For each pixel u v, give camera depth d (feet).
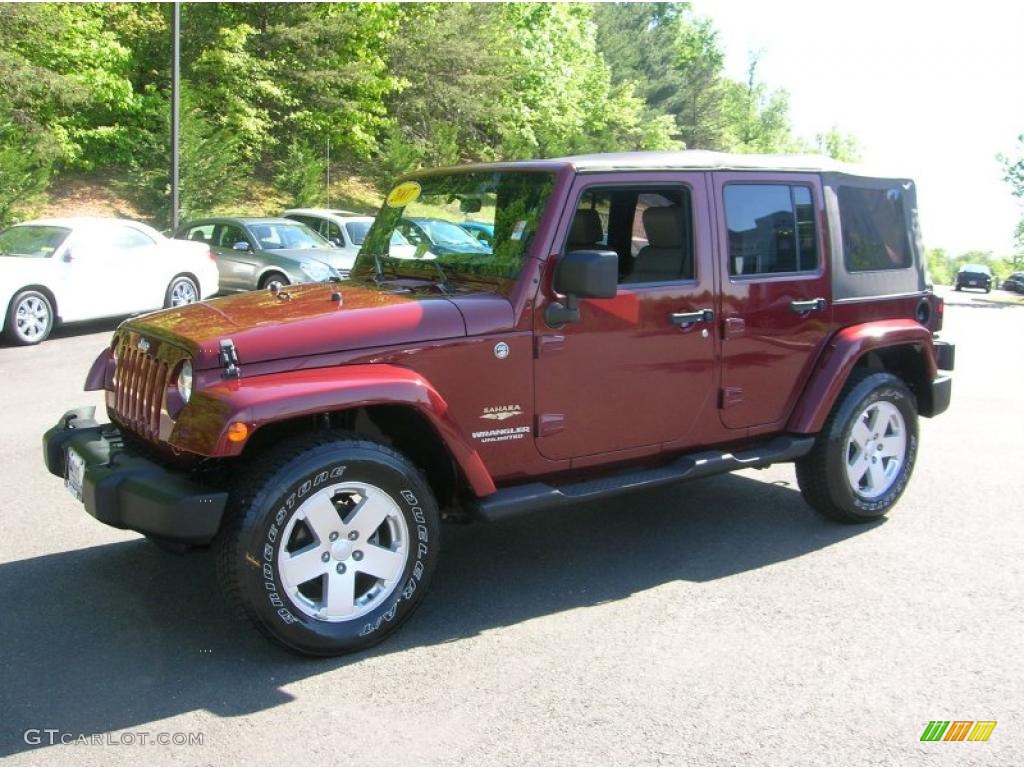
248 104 87.97
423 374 12.72
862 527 17.69
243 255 48.01
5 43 68.33
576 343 13.85
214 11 84.89
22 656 12.22
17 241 40.47
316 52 91.61
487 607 14.02
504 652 12.56
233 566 11.34
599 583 14.94
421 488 12.49
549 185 13.70
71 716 10.81
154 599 14.02
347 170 104.58
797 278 16.16
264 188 91.97
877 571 15.47
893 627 13.37
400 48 100.48
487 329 13.14
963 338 53.72
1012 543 16.78
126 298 41.86
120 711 10.94
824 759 10.16
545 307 13.53
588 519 18.12
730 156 15.81
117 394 14.02
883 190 17.84
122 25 81.97
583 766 10.00
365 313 12.66
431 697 11.35
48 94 70.69
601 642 12.87
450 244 14.83
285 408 11.28
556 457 14.05
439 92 105.91
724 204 15.26
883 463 17.83
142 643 12.63
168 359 12.32
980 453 23.20
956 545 16.69
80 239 40.45
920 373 18.49
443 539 17.03
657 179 14.51
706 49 200.13
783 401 16.33
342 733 10.56
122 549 16.02
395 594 12.53
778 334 15.99
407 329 12.66
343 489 11.93
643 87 163.84
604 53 157.89
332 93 92.68
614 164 14.02
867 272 17.37
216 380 11.65
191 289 45.09
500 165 14.64
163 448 12.51
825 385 16.35
